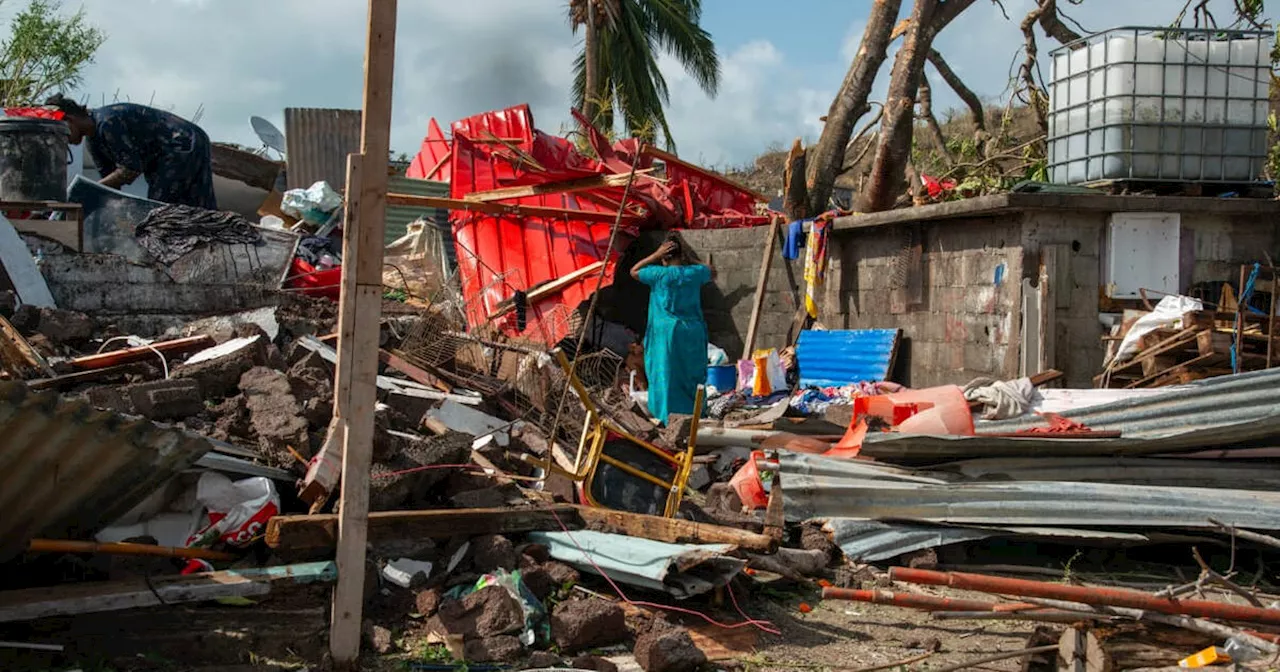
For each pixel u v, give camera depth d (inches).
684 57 1046.4
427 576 213.3
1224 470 282.8
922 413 294.4
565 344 502.0
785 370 512.4
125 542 201.3
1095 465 281.1
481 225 564.1
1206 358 353.7
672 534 240.8
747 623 217.9
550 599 213.9
